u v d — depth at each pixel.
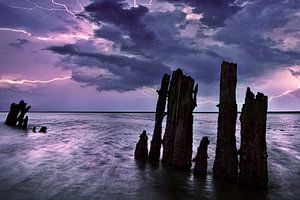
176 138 14.76
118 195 10.70
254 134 11.96
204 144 13.96
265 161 12.04
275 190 12.05
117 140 27.89
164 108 17.34
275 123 78.75
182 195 10.96
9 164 15.20
